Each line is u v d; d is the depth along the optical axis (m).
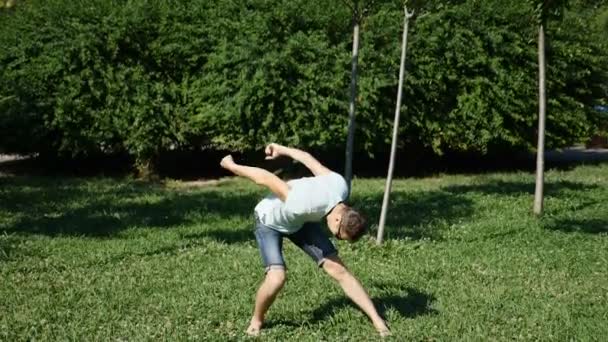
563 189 12.72
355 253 7.80
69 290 6.44
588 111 16.44
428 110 15.02
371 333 5.32
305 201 5.01
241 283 6.61
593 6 16.53
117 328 5.45
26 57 14.62
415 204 11.07
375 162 16.95
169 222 9.74
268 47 13.96
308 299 6.11
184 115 14.55
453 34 14.82
